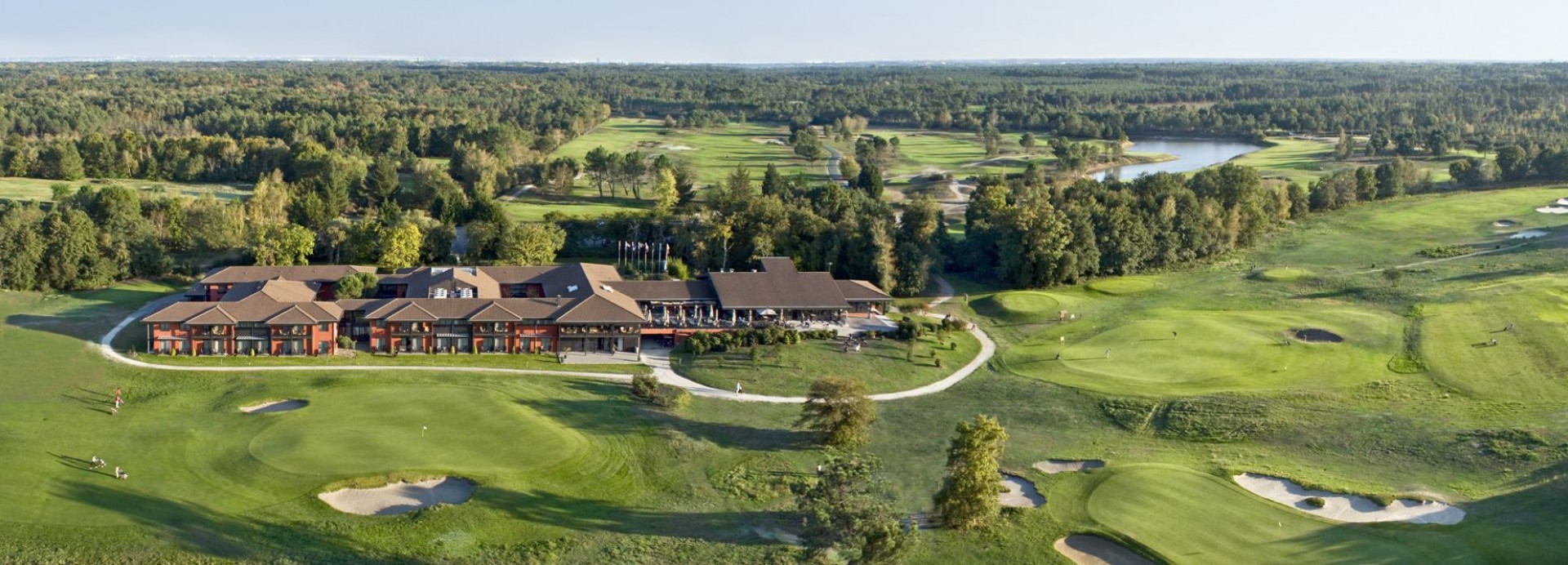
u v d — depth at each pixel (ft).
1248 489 290.76
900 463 322.14
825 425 338.13
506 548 254.88
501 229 597.93
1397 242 648.79
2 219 522.47
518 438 320.09
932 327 479.82
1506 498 272.92
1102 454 322.14
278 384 377.30
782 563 253.03
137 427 326.65
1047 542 261.65
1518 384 367.25
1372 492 283.38
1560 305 450.71
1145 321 476.54
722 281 506.48
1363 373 391.45
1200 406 359.87
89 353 411.75
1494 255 579.89
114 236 543.39
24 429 317.83
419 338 440.86
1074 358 426.51
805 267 577.02
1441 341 417.69
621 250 621.31
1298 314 482.69
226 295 469.57
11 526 251.19
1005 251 572.10
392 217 625.41
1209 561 247.09
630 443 328.29
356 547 251.80
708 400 383.45
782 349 441.27
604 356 441.68
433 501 280.10
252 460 297.12
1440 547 246.88
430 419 335.67
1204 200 649.20
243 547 249.55
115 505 267.18
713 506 288.10
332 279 498.69
